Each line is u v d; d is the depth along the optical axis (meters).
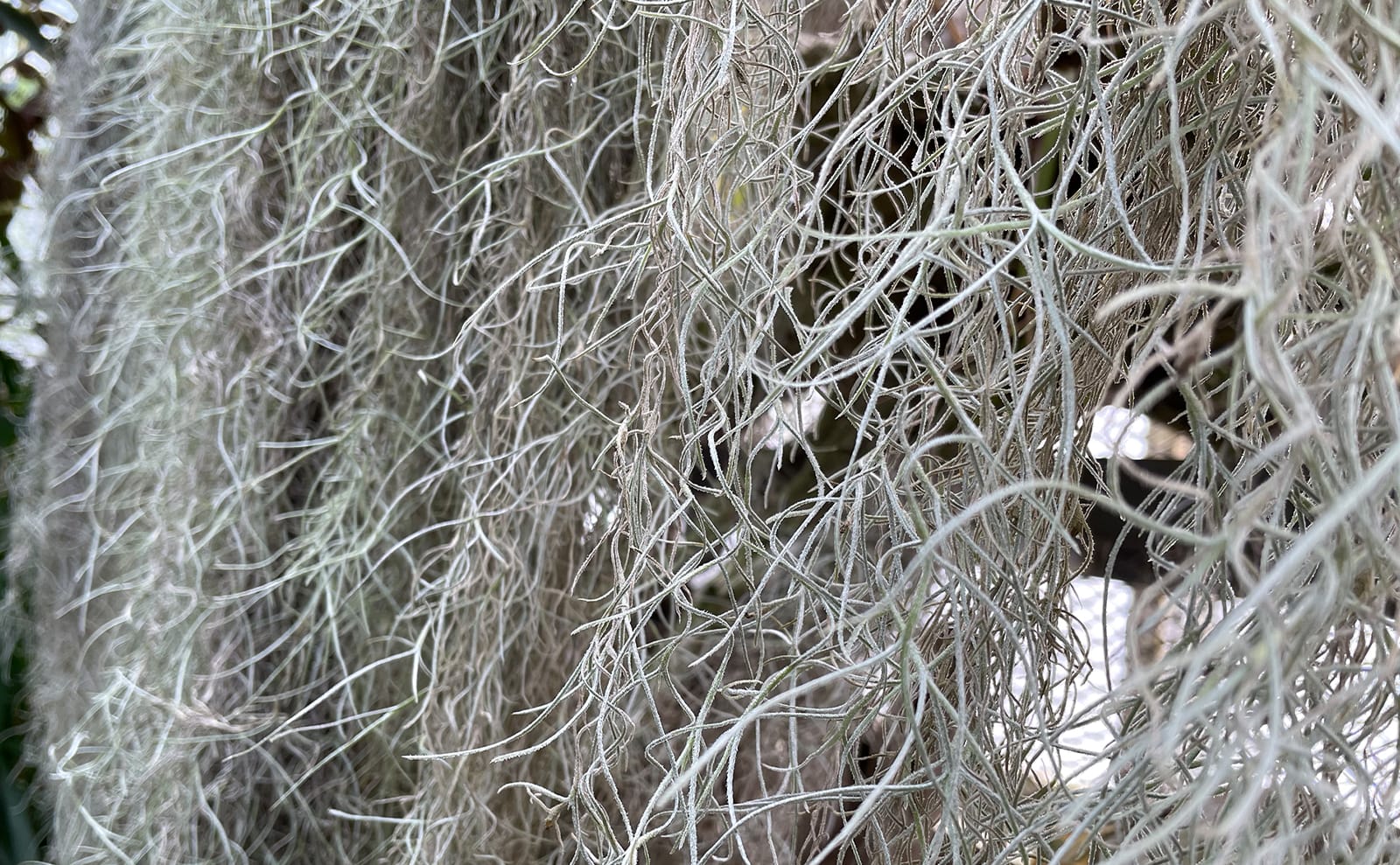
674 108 0.37
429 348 0.62
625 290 0.56
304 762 0.62
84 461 0.65
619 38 0.54
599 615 0.55
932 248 0.30
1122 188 0.33
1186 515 0.32
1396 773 0.22
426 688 0.56
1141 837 0.30
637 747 0.59
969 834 0.34
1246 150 0.33
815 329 0.33
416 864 0.52
